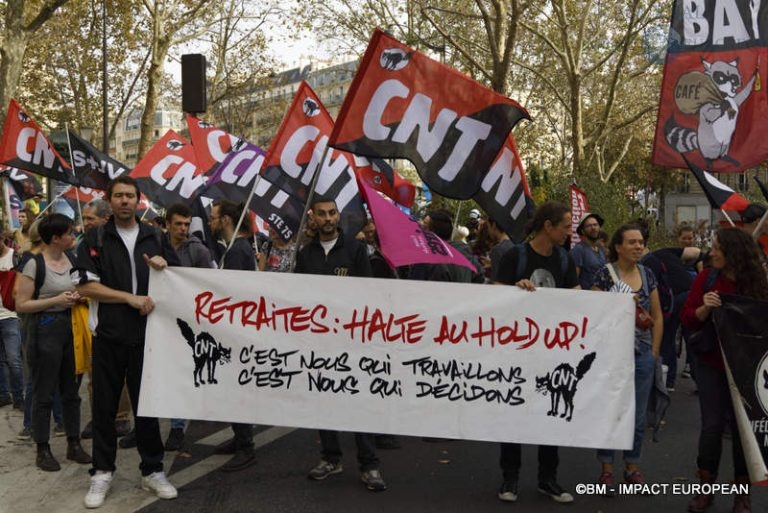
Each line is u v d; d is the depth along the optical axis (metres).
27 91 35.38
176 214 6.12
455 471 5.63
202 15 25.22
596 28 28.86
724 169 6.63
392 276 6.63
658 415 5.38
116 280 4.84
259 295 4.96
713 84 6.65
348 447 6.25
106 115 28.80
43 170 7.91
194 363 4.96
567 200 19.34
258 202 6.59
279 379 4.97
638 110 34.19
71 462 5.70
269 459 5.88
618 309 4.85
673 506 4.95
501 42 17.05
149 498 4.98
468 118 5.27
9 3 16.23
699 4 6.67
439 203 16.75
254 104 43.44
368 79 5.17
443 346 4.91
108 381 4.87
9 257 7.79
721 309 4.59
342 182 6.14
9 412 7.29
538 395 4.88
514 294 4.88
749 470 4.50
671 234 29.50
